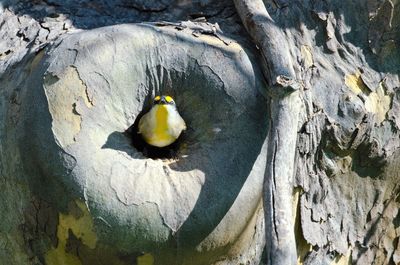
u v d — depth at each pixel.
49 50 6.15
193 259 5.93
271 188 5.69
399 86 6.93
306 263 6.63
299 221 6.57
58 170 5.77
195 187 5.90
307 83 6.66
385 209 6.93
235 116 6.14
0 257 6.16
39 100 5.93
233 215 5.92
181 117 6.18
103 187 5.76
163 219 5.80
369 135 6.71
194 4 6.94
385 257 7.00
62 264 5.98
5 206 6.07
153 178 5.89
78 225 5.79
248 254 6.19
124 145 6.00
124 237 5.78
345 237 6.75
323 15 6.94
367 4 7.02
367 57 6.96
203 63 6.23
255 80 6.23
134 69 6.16
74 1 6.98
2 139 6.08
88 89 5.98
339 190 6.74
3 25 6.77
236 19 6.76
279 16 6.89
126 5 6.99
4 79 6.34
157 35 6.28
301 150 6.50
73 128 5.88
